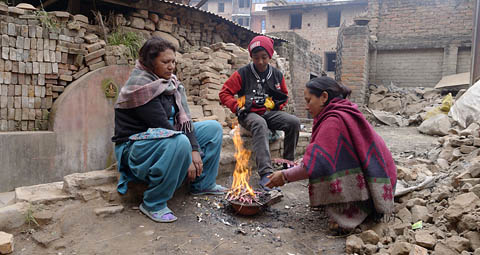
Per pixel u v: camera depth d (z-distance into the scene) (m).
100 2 7.38
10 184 5.26
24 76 5.68
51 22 5.98
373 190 2.29
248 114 3.46
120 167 2.59
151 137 2.37
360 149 2.29
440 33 12.44
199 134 2.99
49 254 2.03
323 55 22.33
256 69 3.55
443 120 6.27
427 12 12.57
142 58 2.55
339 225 2.33
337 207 2.36
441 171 3.45
